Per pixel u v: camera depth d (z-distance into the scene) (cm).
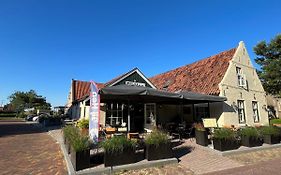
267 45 2425
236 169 667
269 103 3562
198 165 718
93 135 775
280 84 2302
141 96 1019
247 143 966
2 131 1908
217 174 619
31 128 2244
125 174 625
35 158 820
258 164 725
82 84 2892
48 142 1225
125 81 1540
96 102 809
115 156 666
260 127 1132
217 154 860
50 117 2564
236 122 1495
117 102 1443
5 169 675
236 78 1595
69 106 3064
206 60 1933
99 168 636
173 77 2156
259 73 2470
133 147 696
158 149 735
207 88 1562
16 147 1059
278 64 2269
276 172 626
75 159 627
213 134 945
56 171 653
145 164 685
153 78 2600
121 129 1046
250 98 1677
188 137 1262
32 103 6756
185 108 1756
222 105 1444
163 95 934
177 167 695
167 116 1697
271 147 991
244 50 1741
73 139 705
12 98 7225
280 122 2375
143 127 1530
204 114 1585
